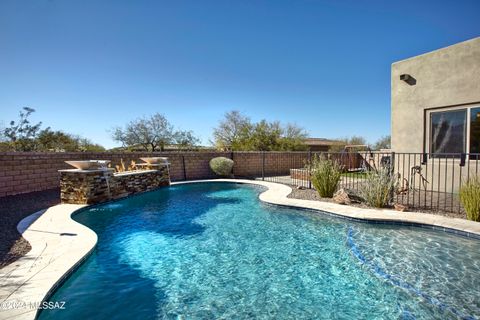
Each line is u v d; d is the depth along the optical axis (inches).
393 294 123.5
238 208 302.5
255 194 394.6
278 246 186.1
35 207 267.1
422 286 129.0
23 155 336.5
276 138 929.5
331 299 121.1
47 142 650.8
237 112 1140.5
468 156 275.1
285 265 156.9
